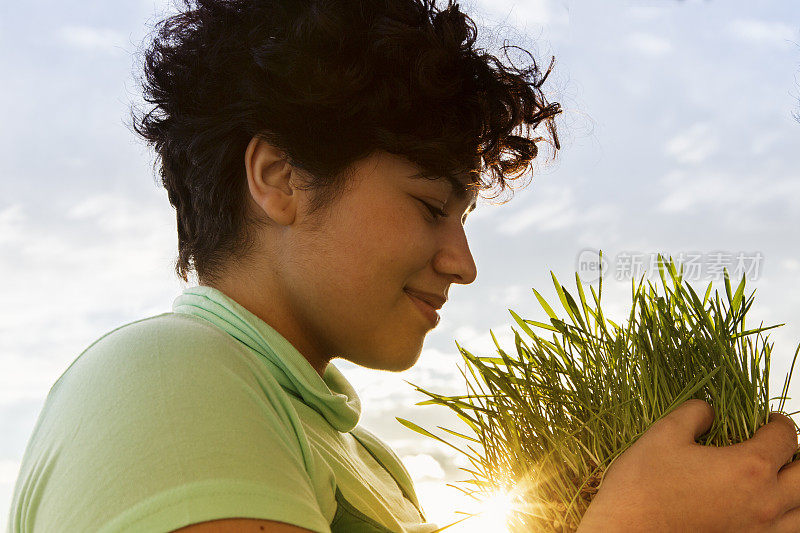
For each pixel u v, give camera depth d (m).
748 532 0.55
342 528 0.59
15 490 0.52
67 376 0.54
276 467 0.47
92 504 0.42
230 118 0.64
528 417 0.62
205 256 0.68
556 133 0.83
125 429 0.45
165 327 0.54
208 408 0.47
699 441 0.62
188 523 0.41
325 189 0.62
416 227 0.63
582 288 0.67
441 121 0.62
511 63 0.79
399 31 0.62
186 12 0.75
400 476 0.83
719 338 0.64
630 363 0.64
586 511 0.55
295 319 0.65
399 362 0.66
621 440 0.60
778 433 0.59
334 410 0.67
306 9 0.65
